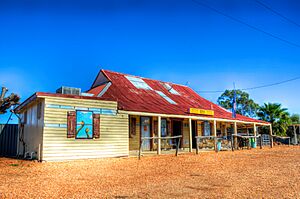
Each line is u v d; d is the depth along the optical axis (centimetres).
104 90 1975
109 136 1428
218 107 2789
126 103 1714
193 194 641
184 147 2227
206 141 2348
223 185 741
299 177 854
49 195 639
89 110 1370
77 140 1312
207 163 1218
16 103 1706
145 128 1942
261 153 1708
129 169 1055
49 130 1236
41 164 1151
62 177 874
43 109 1250
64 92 1539
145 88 2325
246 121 2428
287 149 2108
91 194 648
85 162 1229
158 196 624
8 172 967
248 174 915
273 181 791
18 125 1820
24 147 1606
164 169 1052
